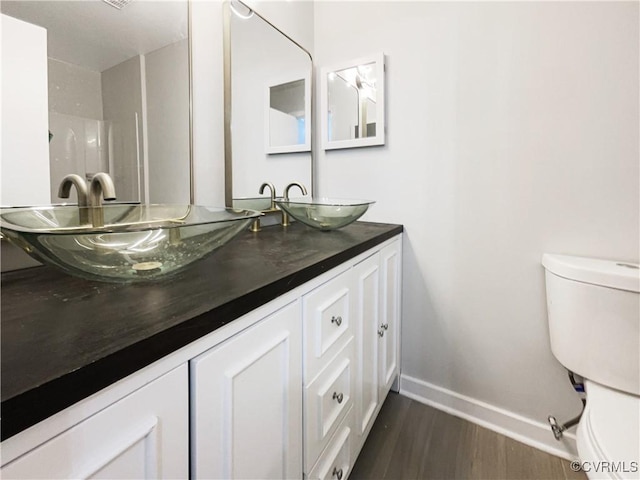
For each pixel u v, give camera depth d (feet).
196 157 3.71
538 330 4.21
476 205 4.46
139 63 3.12
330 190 5.60
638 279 3.10
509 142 4.16
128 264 1.97
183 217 3.00
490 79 4.21
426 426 4.67
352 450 3.44
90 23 2.76
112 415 1.21
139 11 3.12
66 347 1.22
